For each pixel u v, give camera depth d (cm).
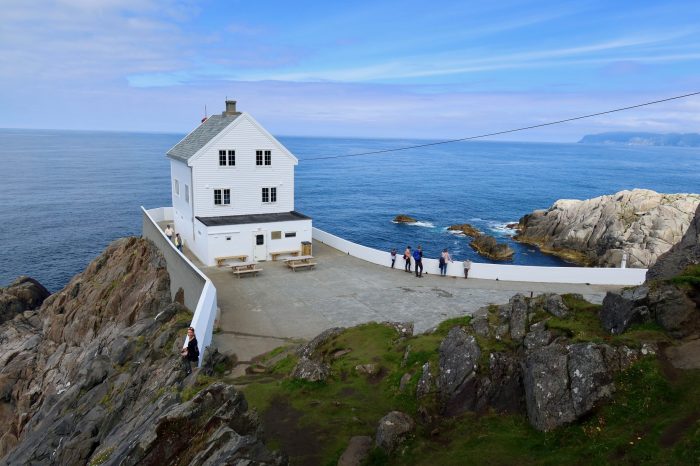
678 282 1296
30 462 1994
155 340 2402
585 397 1097
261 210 3931
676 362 1119
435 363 1447
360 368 1633
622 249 5481
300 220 3728
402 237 7219
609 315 1365
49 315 4278
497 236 7188
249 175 3825
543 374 1181
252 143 3781
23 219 8938
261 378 1742
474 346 1377
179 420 1052
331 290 2972
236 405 1106
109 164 19500
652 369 1102
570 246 6209
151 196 11575
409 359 1565
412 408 1349
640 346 1166
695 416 956
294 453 1220
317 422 1357
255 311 2622
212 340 2250
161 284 3431
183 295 3073
